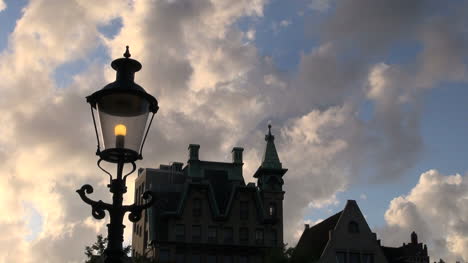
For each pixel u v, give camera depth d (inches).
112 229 422.9
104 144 425.1
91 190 426.3
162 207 3166.8
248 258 3110.2
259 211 3198.8
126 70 448.8
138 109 430.0
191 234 3083.2
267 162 3339.1
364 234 2770.7
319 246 2842.0
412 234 3203.7
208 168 3383.4
